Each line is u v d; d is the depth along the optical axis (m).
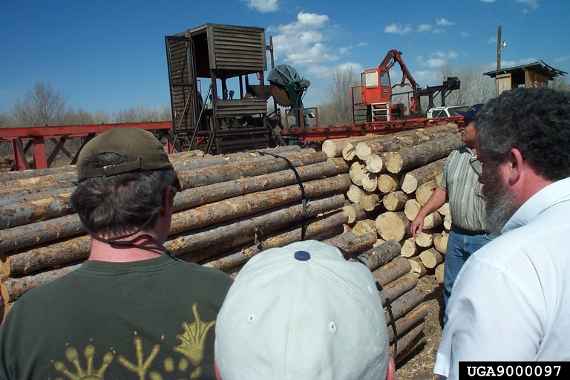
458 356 1.33
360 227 6.38
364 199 6.37
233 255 4.16
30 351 1.32
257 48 12.38
